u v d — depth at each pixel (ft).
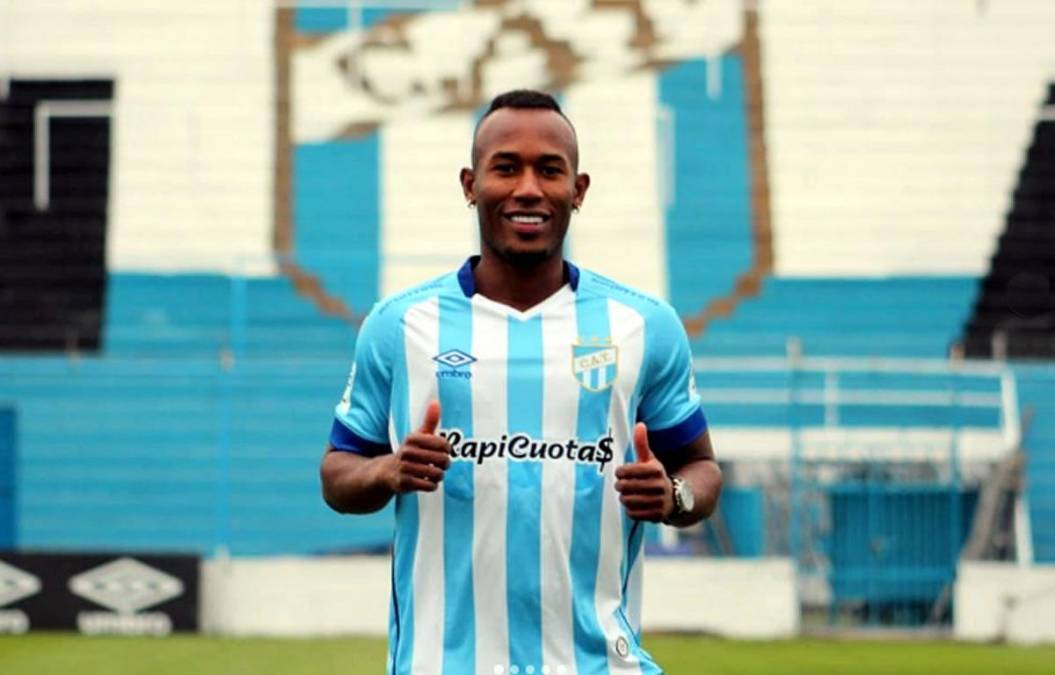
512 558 42.50
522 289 43.65
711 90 209.77
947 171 206.18
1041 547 178.29
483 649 42.60
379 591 159.63
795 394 165.27
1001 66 210.79
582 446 43.01
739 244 201.36
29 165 205.16
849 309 197.98
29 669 126.72
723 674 125.39
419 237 201.87
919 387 186.60
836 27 212.23
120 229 202.08
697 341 194.49
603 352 43.50
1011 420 181.88
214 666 128.98
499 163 42.50
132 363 184.24
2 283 198.29
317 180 205.16
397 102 209.26
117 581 155.94
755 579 158.61
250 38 211.41
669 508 41.91
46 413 183.01
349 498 43.42
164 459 182.19
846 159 206.69
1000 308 198.49
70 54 209.97
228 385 183.21
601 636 42.80
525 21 212.43
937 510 165.07
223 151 206.69
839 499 165.07
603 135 207.00
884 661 136.67
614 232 201.57
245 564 159.22
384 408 44.45
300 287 197.47
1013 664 135.44
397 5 212.43
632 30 212.23
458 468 42.78
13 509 180.96
